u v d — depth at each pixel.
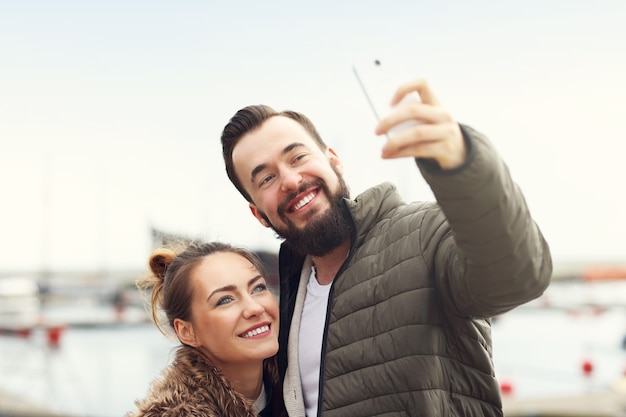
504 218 1.38
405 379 1.76
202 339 2.26
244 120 2.10
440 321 1.76
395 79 1.36
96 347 16.09
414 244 1.81
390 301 1.82
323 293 2.13
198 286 2.25
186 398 2.15
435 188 1.37
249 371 2.26
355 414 1.83
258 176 2.05
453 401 1.76
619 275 27.19
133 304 28.84
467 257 1.47
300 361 2.13
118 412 9.03
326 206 2.00
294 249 2.16
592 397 8.49
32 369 11.52
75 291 30.73
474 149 1.33
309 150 2.03
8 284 25.97
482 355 1.79
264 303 2.25
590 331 18.94
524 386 10.24
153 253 2.47
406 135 1.27
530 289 1.48
